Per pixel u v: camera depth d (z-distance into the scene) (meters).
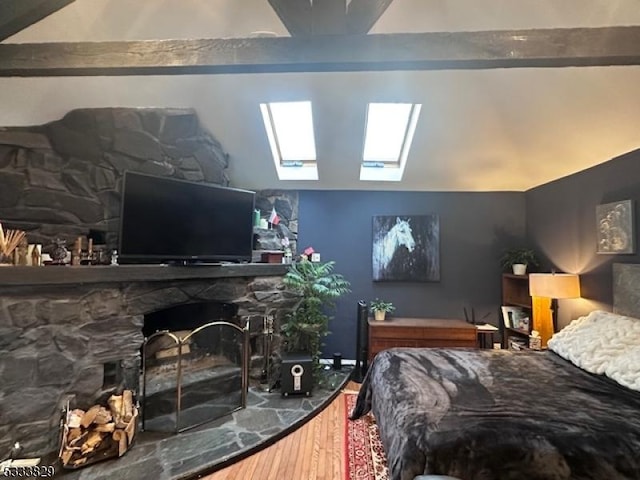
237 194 3.52
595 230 3.50
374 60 2.09
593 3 2.22
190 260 3.15
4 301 2.18
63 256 2.58
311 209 4.86
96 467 2.32
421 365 2.70
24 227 2.75
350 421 3.15
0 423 2.16
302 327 3.91
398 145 4.47
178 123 3.58
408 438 1.77
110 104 3.12
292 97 3.46
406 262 4.77
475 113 3.49
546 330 3.86
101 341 2.61
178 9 2.45
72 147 2.93
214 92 3.43
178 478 2.23
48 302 2.35
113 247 3.09
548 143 3.54
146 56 2.18
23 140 2.75
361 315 4.29
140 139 3.28
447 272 4.77
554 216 4.16
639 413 1.88
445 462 1.64
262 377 3.87
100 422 2.43
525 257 4.40
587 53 1.96
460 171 4.38
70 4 2.21
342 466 2.47
